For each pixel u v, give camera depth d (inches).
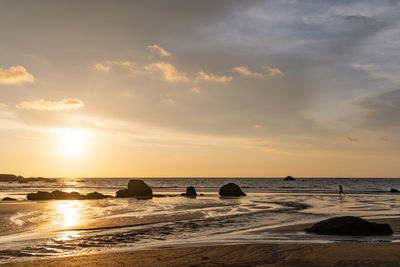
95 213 930.1
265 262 367.9
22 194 2114.9
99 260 377.4
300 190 2869.1
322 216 866.1
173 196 1990.7
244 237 550.3
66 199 1605.6
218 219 803.4
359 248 435.5
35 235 577.6
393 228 634.8
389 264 355.9
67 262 369.4
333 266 349.4
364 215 887.1
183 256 396.8
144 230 633.0
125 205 1225.4
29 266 353.7
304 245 460.8
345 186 4143.7
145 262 367.9
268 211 1002.7
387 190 2925.7
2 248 466.0
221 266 351.9
